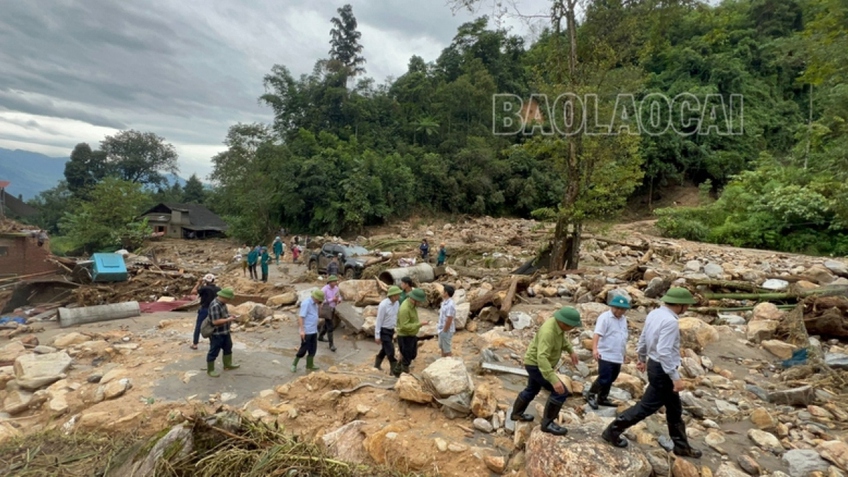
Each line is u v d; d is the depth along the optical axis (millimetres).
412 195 43062
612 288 11547
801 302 8875
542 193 46062
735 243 25906
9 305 16453
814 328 8391
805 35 10711
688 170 45469
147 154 71125
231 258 32375
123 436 5855
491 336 8945
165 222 50156
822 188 23922
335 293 9656
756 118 43312
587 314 9867
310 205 40594
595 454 4320
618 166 14039
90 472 5031
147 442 4789
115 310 12914
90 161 66688
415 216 43250
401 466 4891
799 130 30656
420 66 58656
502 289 11930
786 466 4859
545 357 4688
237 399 6918
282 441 4828
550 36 15281
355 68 53250
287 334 10625
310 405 6562
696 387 6773
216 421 4891
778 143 43531
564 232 14680
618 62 14391
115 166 67500
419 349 9102
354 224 39781
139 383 7348
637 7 14055
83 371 8102
